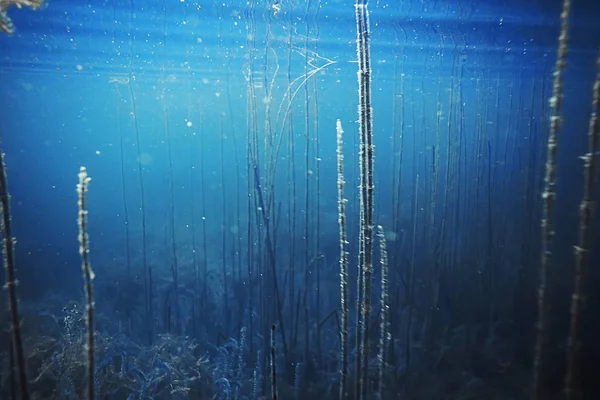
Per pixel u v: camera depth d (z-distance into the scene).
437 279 6.41
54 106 33.34
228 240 12.19
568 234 10.56
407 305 6.75
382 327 3.47
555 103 1.91
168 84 20.78
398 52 12.82
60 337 6.69
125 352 6.02
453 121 8.41
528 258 7.20
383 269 3.34
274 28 6.94
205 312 7.12
